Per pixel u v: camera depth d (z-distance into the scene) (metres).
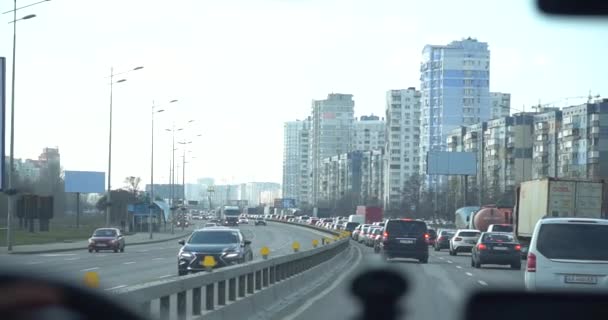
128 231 119.38
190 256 30.91
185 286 13.16
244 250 32.38
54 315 3.35
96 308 3.61
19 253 56.84
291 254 26.22
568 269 17.72
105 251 63.94
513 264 43.62
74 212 193.75
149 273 35.16
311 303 23.73
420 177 154.12
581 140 111.00
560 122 116.94
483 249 43.81
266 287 21.27
